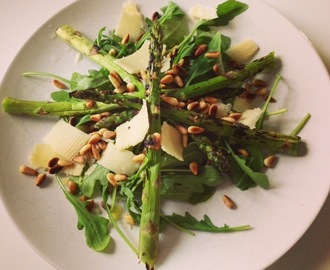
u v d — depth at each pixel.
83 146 0.26
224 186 0.25
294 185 0.24
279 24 0.27
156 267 0.23
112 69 0.27
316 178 0.24
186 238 0.24
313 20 0.29
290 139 0.24
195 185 0.24
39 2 0.32
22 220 0.24
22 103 0.26
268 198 0.24
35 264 0.25
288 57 0.26
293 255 0.24
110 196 0.25
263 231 0.23
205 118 0.25
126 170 0.25
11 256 0.25
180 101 0.26
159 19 0.28
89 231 0.24
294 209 0.23
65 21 0.29
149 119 0.24
